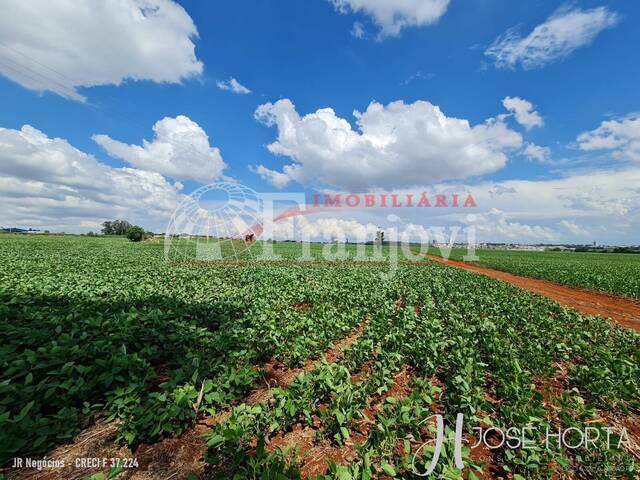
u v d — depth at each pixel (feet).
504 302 37.52
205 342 19.26
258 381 17.34
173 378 14.61
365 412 14.70
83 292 30.04
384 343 21.99
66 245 126.31
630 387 16.28
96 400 13.76
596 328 28.50
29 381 12.55
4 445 10.19
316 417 14.05
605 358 19.90
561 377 19.43
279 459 10.64
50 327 19.74
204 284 43.29
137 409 11.95
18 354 15.39
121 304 26.63
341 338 24.61
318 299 36.45
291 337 22.29
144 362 15.20
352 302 34.45
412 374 18.97
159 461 11.10
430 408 15.33
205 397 13.08
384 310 30.96
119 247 129.70
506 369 18.01
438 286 48.49
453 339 22.40
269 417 12.78
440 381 18.25
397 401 13.87
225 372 15.37
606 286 59.11
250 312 27.02
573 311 34.14
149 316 21.91
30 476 10.23
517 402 14.64
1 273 40.88
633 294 52.21
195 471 10.73
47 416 12.24
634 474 11.30
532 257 170.81
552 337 24.56
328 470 10.80
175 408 11.95
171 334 19.94
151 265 65.82
